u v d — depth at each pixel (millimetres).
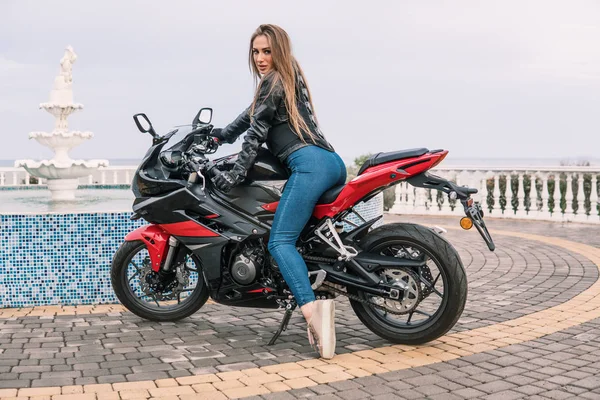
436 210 15023
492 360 3945
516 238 10516
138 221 5852
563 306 5461
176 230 4566
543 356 4023
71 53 11633
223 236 4406
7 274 5676
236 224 4395
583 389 3418
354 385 3510
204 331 4773
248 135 4148
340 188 4160
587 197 13930
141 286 4945
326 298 4406
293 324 4980
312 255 4312
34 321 5113
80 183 15203
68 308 5617
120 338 4582
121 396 3367
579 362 3891
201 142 4703
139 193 4770
